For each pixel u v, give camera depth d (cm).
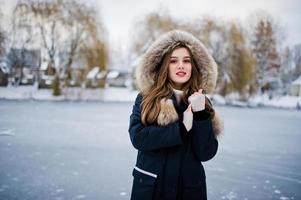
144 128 170
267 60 3881
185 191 171
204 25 3142
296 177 522
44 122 1166
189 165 174
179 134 161
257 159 653
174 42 182
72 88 2777
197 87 184
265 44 3884
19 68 2916
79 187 438
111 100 2903
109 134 910
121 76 5169
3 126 1030
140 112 180
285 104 3228
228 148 773
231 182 486
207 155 175
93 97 2844
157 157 173
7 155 617
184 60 181
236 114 2031
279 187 467
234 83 3027
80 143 763
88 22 2711
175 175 170
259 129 1214
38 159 593
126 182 466
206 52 190
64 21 2706
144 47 3177
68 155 633
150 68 186
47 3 2698
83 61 2731
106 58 2789
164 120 167
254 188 459
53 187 435
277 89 3859
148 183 171
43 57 2778
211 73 191
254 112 2277
